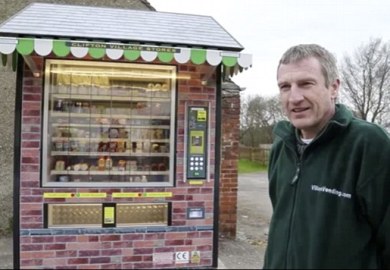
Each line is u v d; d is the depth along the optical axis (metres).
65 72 4.18
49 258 4.00
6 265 4.25
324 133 1.58
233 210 5.40
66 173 4.27
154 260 4.20
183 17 4.52
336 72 1.65
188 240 4.27
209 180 4.31
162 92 4.47
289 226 1.62
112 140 4.44
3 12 6.47
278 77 1.68
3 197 5.75
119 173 4.38
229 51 3.89
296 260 1.56
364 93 19.94
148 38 3.81
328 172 1.57
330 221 1.53
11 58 4.07
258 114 23.25
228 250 4.84
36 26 3.72
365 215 1.52
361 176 1.51
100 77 4.41
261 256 4.59
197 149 4.29
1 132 6.03
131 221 4.21
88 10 4.37
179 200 4.27
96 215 4.14
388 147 1.55
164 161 4.45
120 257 4.13
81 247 4.06
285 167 1.73
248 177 14.22
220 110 4.32
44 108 3.99
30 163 3.96
